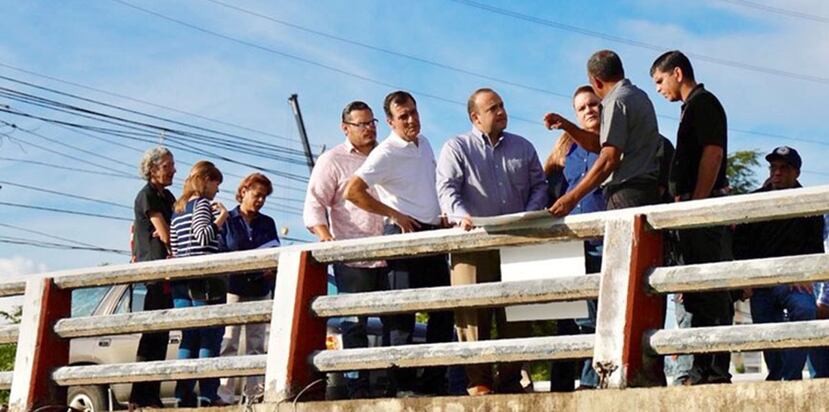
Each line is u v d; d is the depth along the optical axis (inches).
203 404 331.6
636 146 262.5
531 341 237.0
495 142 280.2
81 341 433.4
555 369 276.4
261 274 342.3
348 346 293.9
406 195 289.4
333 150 309.3
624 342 224.5
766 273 217.0
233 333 356.8
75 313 435.2
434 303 249.6
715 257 253.0
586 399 222.2
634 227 229.6
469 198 278.7
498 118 277.4
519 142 282.2
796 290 290.8
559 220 238.7
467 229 248.8
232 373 271.0
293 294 263.0
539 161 284.5
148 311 291.7
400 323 281.3
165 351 313.1
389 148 288.0
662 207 228.8
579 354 231.9
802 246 289.3
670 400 213.0
